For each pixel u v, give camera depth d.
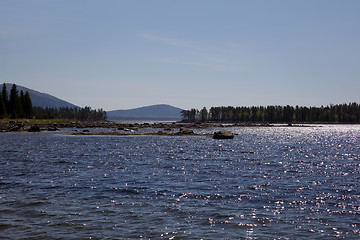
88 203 17.72
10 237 12.51
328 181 25.17
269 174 28.72
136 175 27.55
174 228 13.76
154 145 63.56
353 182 24.77
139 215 15.57
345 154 49.06
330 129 175.12
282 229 13.77
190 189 21.67
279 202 18.30
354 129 176.88
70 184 23.02
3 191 20.42
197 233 13.18
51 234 12.90
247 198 19.20
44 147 54.69
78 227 13.77
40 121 165.12
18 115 165.62
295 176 27.67
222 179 25.83
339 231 13.58
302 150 55.88
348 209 16.89
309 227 14.06
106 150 51.72
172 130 135.12
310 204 17.91
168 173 28.88
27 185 22.42
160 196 19.55
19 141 67.50
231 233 13.23
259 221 14.83
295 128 188.12
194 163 36.53
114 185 22.86
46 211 16.06
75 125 150.50
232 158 42.03
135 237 12.67
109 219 14.90
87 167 32.25
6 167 31.17
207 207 17.12
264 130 155.88
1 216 15.16
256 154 47.72
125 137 89.00
